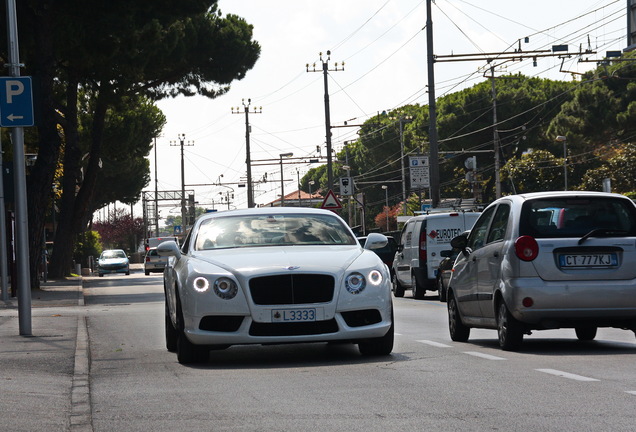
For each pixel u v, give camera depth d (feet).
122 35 219.20
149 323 117.08
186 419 44.04
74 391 54.03
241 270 66.64
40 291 219.20
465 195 547.08
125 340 93.30
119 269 413.80
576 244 70.13
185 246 78.23
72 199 315.17
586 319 69.92
